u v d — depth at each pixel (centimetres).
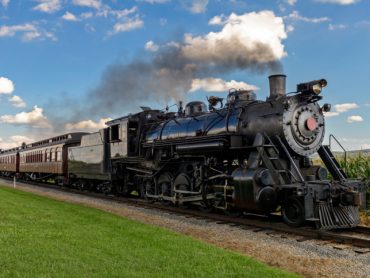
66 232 806
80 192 2095
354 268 656
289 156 1008
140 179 1650
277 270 606
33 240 696
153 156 1520
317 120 1092
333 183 959
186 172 1335
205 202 1233
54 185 2798
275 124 1042
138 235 812
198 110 1430
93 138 2030
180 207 1392
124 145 1697
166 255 642
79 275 505
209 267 587
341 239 830
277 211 1217
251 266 611
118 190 1866
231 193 1116
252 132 1102
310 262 692
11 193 1838
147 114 1658
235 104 1201
